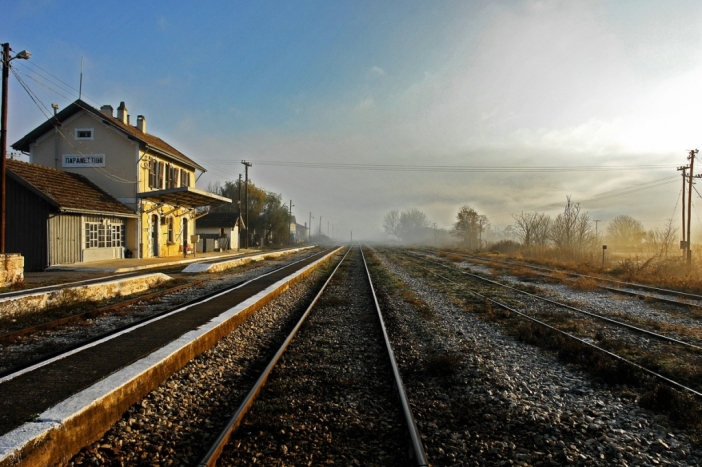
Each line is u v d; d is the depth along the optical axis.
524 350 7.79
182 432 4.42
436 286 17.61
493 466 3.89
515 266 27.69
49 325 9.08
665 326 9.96
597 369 6.34
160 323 8.36
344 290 15.99
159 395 5.28
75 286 12.34
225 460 3.84
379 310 11.07
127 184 26.95
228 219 48.53
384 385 5.90
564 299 14.17
